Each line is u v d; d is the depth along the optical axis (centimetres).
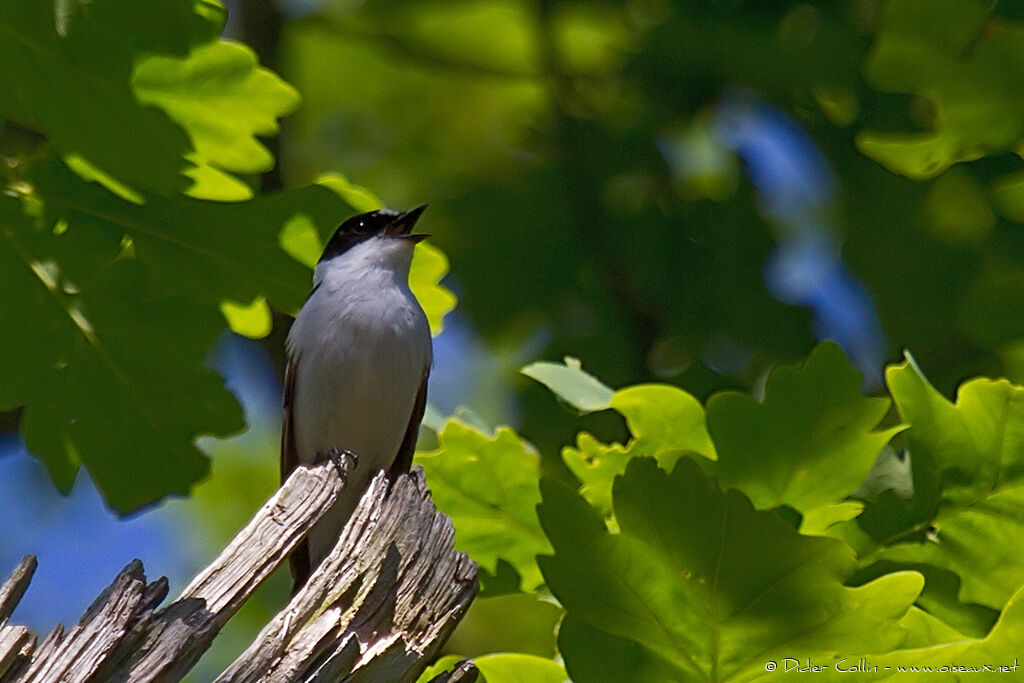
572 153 1415
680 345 1342
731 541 680
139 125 882
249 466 1561
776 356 1323
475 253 1424
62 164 941
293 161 1661
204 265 1002
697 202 1375
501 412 1476
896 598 676
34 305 982
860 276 1299
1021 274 1182
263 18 1485
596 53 1507
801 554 675
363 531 663
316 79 1680
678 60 1274
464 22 1584
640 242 1380
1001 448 788
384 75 1672
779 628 691
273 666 611
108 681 583
